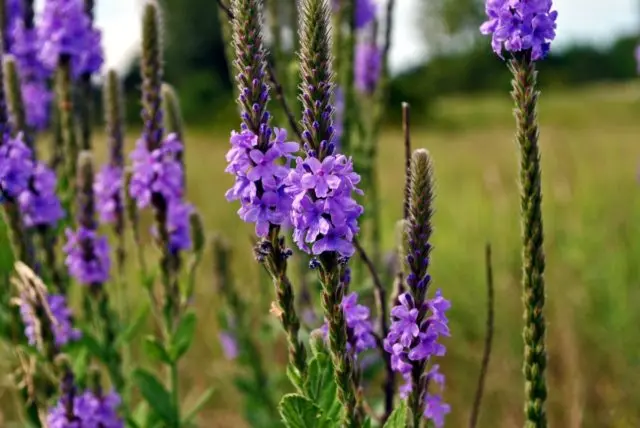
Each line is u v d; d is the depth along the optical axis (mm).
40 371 571
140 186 576
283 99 490
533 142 454
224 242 785
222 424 795
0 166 538
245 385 747
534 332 464
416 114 4910
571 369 705
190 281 612
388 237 1231
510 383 780
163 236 593
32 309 531
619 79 7930
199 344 920
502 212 1285
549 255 1026
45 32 651
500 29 438
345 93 708
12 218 554
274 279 433
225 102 5473
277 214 405
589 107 5543
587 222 1230
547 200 1326
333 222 389
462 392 780
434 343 417
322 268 415
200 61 6852
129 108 3375
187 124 5160
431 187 413
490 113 6004
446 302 417
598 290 943
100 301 622
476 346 875
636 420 701
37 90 709
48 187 593
